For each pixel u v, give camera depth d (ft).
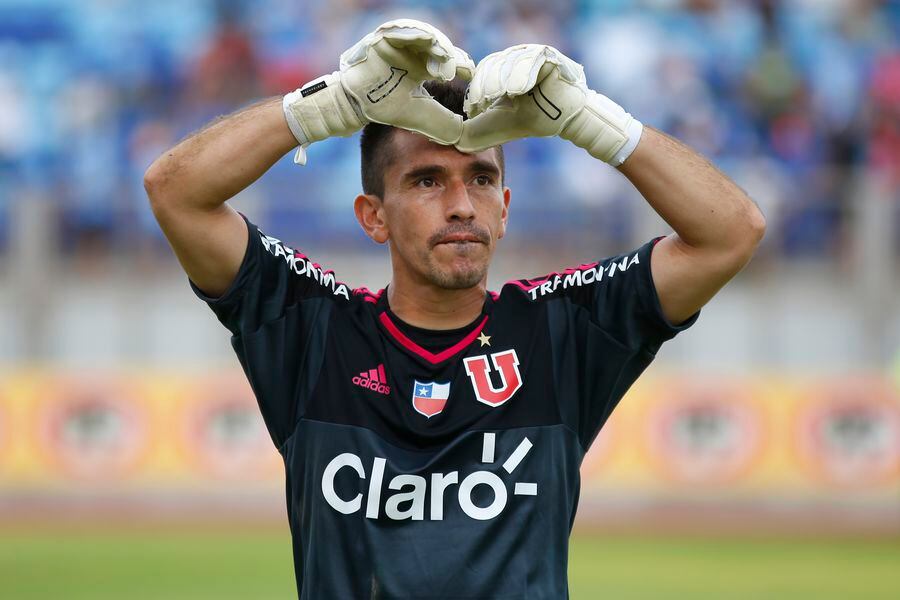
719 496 134.41
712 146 159.43
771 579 99.45
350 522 34.17
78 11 175.01
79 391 136.87
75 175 160.35
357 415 34.96
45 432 136.56
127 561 106.63
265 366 35.53
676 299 35.35
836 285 140.67
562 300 36.27
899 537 126.00
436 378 35.22
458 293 36.01
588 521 134.41
